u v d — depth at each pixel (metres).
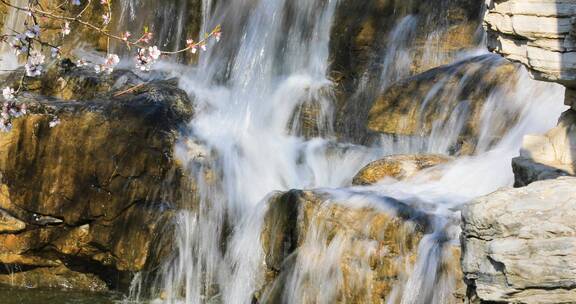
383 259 8.32
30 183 10.58
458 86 11.30
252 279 9.71
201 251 10.51
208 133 11.97
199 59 14.52
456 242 8.02
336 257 8.55
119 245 10.45
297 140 12.68
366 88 13.33
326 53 13.90
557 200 6.11
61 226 10.58
